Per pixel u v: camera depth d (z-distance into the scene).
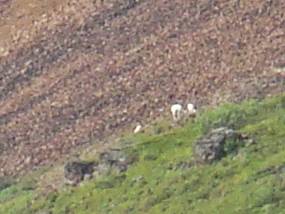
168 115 114.50
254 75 115.50
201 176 89.44
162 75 124.12
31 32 143.88
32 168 116.62
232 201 84.62
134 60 129.25
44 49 139.38
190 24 131.88
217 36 127.19
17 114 128.75
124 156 98.12
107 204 92.19
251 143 90.94
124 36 135.12
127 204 90.50
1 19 149.62
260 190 84.19
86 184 97.12
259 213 82.44
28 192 106.25
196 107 112.44
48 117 125.50
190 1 135.62
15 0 152.00
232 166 89.00
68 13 143.88
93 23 139.75
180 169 92.06
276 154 88.75
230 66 120.00
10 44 143.38
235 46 123.88
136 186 92.62
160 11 136.62
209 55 124.19
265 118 96.75
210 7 133.12
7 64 139.50
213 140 91.31
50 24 143.50
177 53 127.19
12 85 135.12
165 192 89.69
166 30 132.62
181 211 86.38
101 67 130.62
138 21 136.75
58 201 96.81
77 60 134.50
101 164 98.75
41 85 132.75
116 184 94.44
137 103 120.62
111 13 140.00
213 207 84.94
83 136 118.69
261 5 129.25
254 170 87.38
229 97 111.12
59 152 117.56
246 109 99.38
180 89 119.62
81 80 129.75
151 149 97.88
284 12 126.94
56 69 134.75
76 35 139.25
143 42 132.25
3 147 123.00
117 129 117.19
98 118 121.06
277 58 117.81
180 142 97.62
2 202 105.62
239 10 130.12
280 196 83.25
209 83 118.12
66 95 128.12
